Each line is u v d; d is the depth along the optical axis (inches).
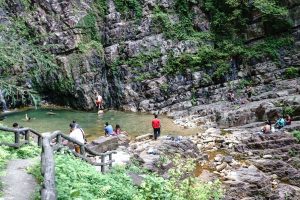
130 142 912.9
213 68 1352.1
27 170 399.2
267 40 1370.6
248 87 1311.5
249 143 895.1
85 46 1386.6
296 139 871.1
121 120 1194.6
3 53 998.4
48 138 373.4
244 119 1083.9
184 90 1344.7
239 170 749.3
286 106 1063.0
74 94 1368.1
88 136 992.9
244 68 1350.9
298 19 1355.8
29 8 1397.6
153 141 878.4
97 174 410.0
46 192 270.1
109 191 381.1
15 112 1280.8
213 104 1268.5
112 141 743.1
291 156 833.5
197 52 1373.0
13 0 1381.6
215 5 1419.8
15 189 354.0
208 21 1424.7
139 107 1348.4
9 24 1352.1
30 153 473.1
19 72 1318.9
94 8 1427.2
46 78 1370.6
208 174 738.8
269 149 864.3
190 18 1424.7
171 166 674.8
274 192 675.4
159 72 1365.7
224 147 919.0
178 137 911.7
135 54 1382.9
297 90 1183.6
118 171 502.3
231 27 1398.9
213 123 1122.7
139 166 634.2
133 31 1401.3
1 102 1290.6
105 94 1395.2
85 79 1370.6
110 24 1419.8
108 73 1401.3
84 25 1401.3
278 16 1349.7
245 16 1389.0
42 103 1400.1
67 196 327.0
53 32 1382.9
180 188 411.2
